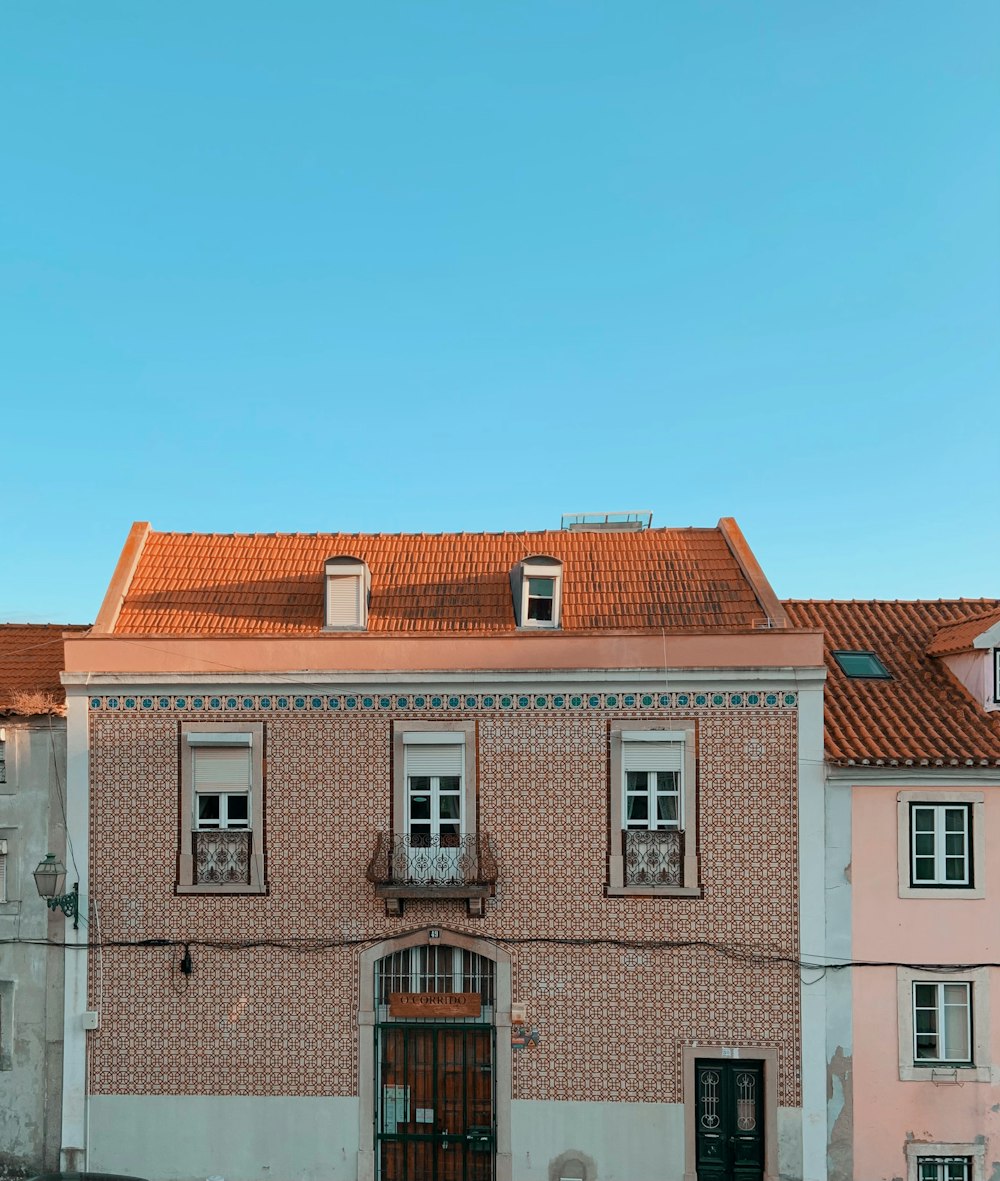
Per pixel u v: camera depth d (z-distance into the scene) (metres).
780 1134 13.95
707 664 14.54
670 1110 14.14
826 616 18.19
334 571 15.49
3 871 14.97
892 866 14.22
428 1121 14.44
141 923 14.63
